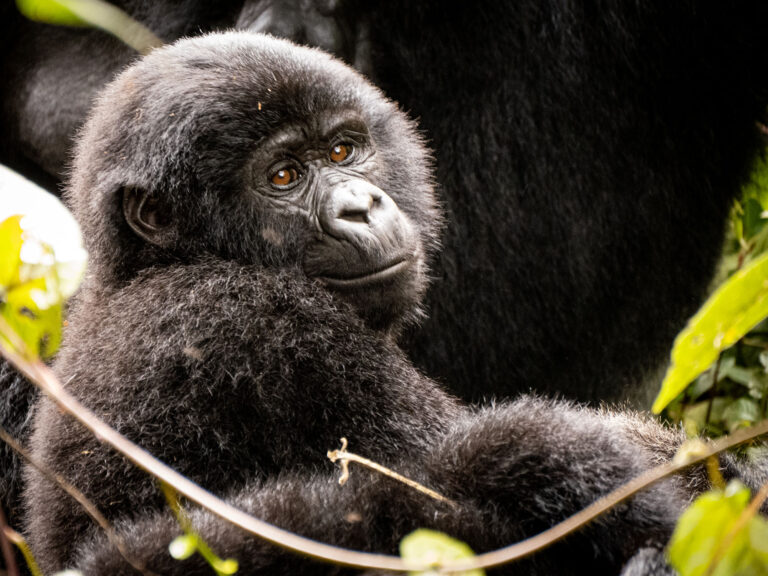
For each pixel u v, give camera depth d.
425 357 11.27
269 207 8.01
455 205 11.33
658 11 11.02
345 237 7.91
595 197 11.20
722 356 11.88
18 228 4.79
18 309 4.95
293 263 8.02
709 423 12.05
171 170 7.95
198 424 7.04
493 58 11.20
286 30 10.59
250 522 5.14
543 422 6.77
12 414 9.66
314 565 6.12
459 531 6.25
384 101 9.31
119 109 8.34
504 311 11.35
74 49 11.28
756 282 4.79
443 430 7.61
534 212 11.26
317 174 8.12
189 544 5.37
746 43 11.48
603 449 6.58
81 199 8.41
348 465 7.05
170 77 8.20
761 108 12.00
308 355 7.42
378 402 7.47
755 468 8.89
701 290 11.84
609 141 11.14
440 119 11.34
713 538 4.36
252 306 7.54
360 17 11.16
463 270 11.29
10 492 9.64
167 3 11.28
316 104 8.10
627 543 6.32
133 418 7.04
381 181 8.59
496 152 11.27
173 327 7.34
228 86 7.97
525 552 5.05
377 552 6.15
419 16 11.15
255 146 7.95
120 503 6.89
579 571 6.48
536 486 6.47
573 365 11.53
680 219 11.52
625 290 11.44
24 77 11.41
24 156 11.65
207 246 8.05
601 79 11.07
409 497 6.41
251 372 7.20
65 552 6.93
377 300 8.02
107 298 8.07
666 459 8.40
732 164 11.91
